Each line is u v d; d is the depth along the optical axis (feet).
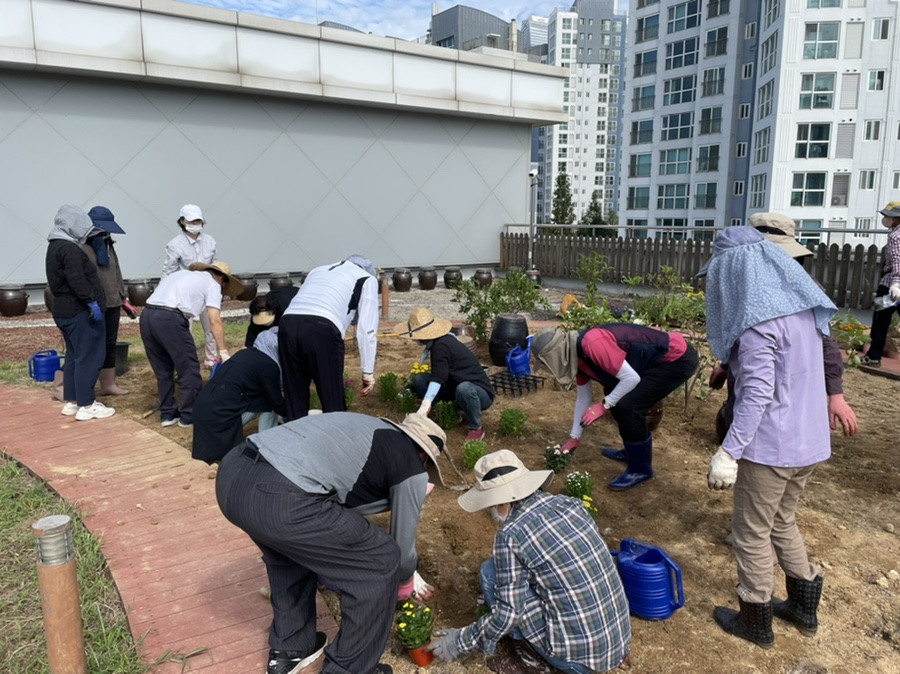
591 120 467.11
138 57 44.27
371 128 56.54
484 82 59.67
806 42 121.08
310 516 8.09
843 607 11.07
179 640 9.95
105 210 21.84
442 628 10.44
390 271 59.72
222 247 51.26
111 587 11.45
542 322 36.73
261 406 15.75
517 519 8.93
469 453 16.38
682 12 153.99
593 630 8.63
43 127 43.55
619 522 13.94
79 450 17.47
